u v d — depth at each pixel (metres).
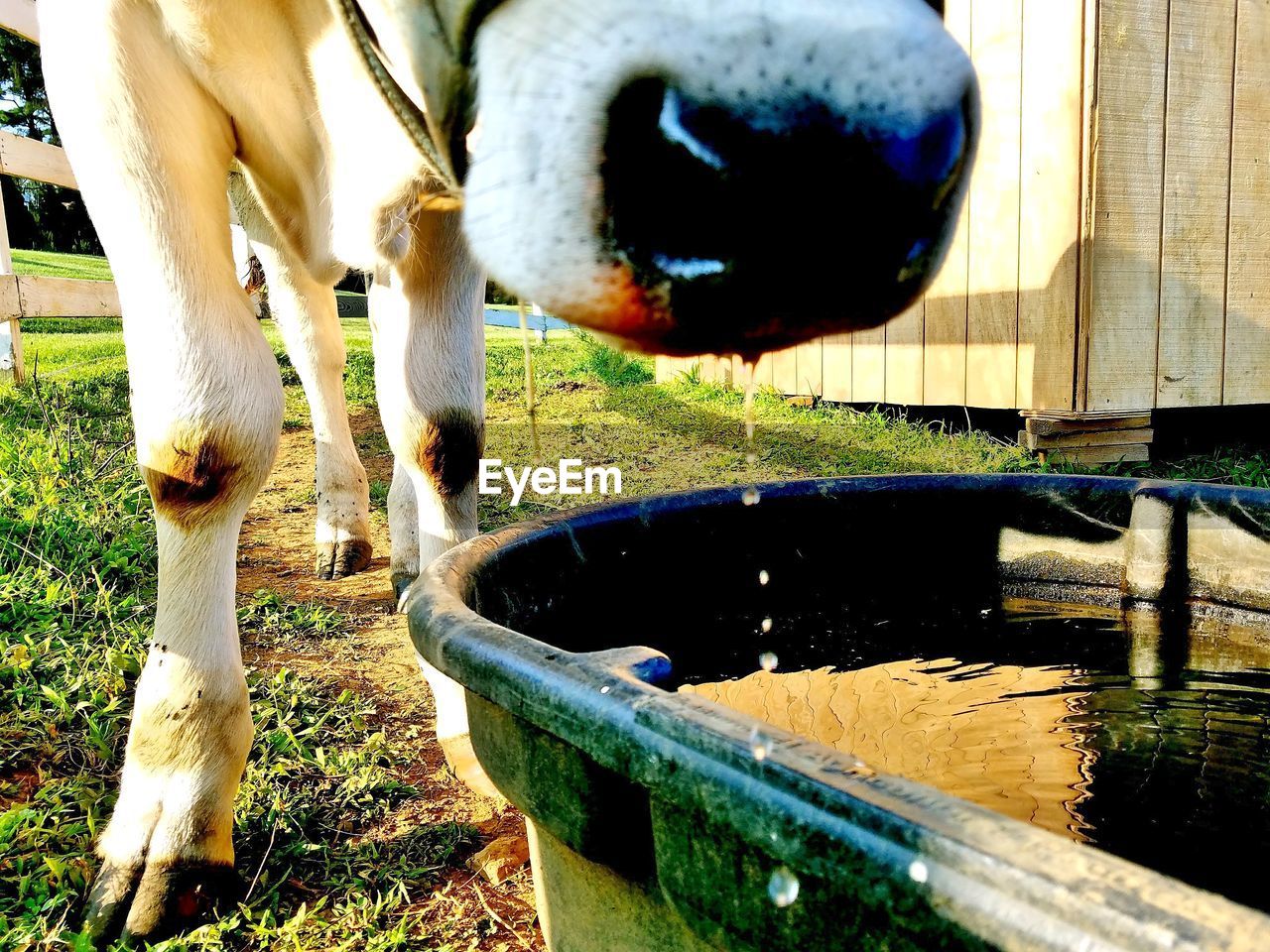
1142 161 2.22
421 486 1.24
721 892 0.44
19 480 2.03
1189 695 0.88
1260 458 2.26
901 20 0.48
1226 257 2.33
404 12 0.62
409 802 1.14
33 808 1.04
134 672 1.34
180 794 0.92
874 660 0.99
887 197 0.46
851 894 0.38
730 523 0.98
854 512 1.04
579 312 0.50
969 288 2.54
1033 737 0.81
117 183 0.90
